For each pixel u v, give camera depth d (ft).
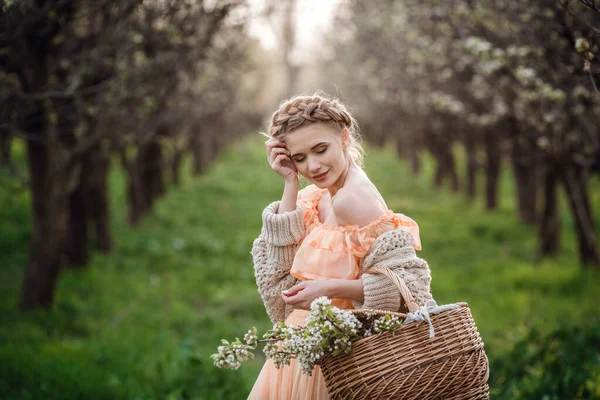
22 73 19.36
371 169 85.25
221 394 15.48
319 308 6.90
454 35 22.17
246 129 114.42
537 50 15.80
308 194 8.48
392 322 6.91
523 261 37.17
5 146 21.43
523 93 18.51
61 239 25.48
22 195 47.83
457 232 45.34
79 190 32.45
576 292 29.48
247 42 32.71
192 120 48.21
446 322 7.06
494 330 23.35
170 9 20.53
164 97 25.73
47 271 25.26
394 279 7.17
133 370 18.31
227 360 7.11
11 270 33.14
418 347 6.96
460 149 90.43
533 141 26.63
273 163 8.01
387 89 51.37
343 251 7.63
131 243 39.40
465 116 35.09
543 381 14.38
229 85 51.37
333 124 7.69
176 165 64.28
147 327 24.86
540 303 26.99
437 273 34.09
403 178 77.77
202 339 24.03
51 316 24.58
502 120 28.68
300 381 7.91
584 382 14.28
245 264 36.55
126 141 29.43
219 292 30.63
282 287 8.15
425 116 53.31
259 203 57.62
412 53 31.40
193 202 56.39
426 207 56.03
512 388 14.40
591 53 9.93
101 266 34.12
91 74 19.84
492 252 40.04
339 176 7.89
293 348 7.01
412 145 77.10
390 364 6.93
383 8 38.70
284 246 8.06
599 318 24.23
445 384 6.98
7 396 15.70
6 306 25.86
